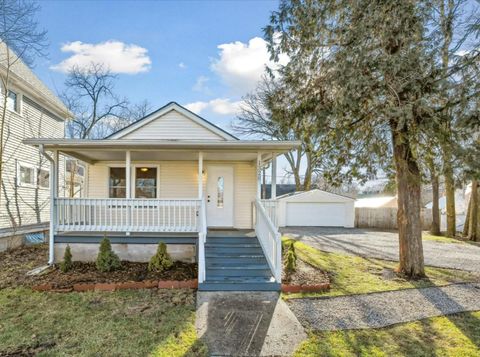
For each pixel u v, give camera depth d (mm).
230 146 8117
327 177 9000
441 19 6297
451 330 4988
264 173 19344
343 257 9609
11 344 4414
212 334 4809
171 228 8172
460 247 12258
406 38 6402
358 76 6504
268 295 6363
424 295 6414
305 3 7613
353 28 6781
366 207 20562
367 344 4555
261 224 8102
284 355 4273
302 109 8250
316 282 6941
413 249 7695
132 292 6395
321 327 5078
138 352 4258
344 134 7691
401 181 7875
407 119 6230
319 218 19453
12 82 11672
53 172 8227
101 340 4551
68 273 7340
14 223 11242
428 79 6238
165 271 7473
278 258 6688
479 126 5871
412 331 4961
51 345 4410
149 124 10719
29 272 7531
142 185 10531
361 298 6246
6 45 11453
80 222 8219
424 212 19609
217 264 7488
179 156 9719
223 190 10594
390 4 6270
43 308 5625
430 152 7133
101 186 10508
